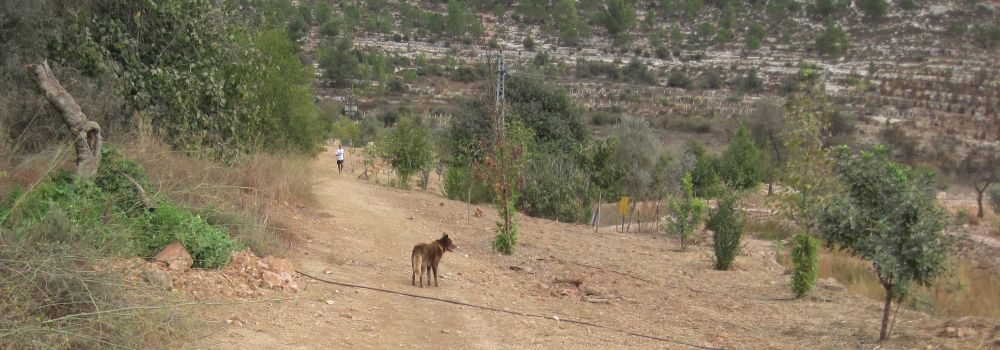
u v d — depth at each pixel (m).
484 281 11.07
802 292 11.94
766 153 38.09
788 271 14.30
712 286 12.91
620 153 31.39
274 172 14.99
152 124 12.93
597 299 10.80
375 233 13.82
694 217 17.34
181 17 13.96
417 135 26.75
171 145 12.66
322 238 12.09
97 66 12.36
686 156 30.86
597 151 26.77
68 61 12.30
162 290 6.45
